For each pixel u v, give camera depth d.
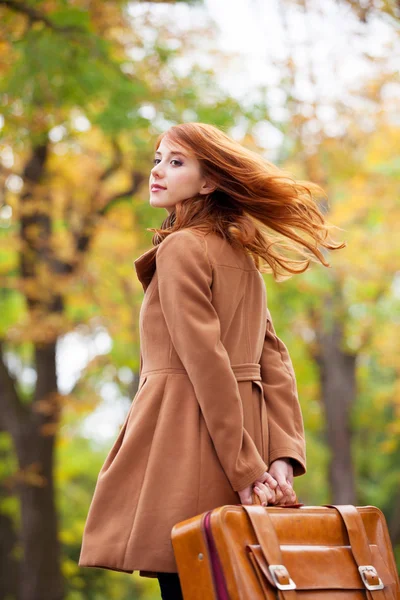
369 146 12.23
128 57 10.09
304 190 3.15
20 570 12.87
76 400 12.69
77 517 20.28
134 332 13.30
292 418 3.05
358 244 13.23
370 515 2.80
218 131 3.14
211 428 2.72
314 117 9.34
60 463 18.80
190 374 2.76
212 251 2.96
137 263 3.03
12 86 8.91
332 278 13.84
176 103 9.66
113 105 9.34
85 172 13.30
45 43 8.66
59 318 12.22
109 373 14.59
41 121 9.62
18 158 12.34
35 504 12.77
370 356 19.80
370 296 15.93
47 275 12.24
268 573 2.41
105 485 2.81
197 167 3.09
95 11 8.95
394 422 17.70
